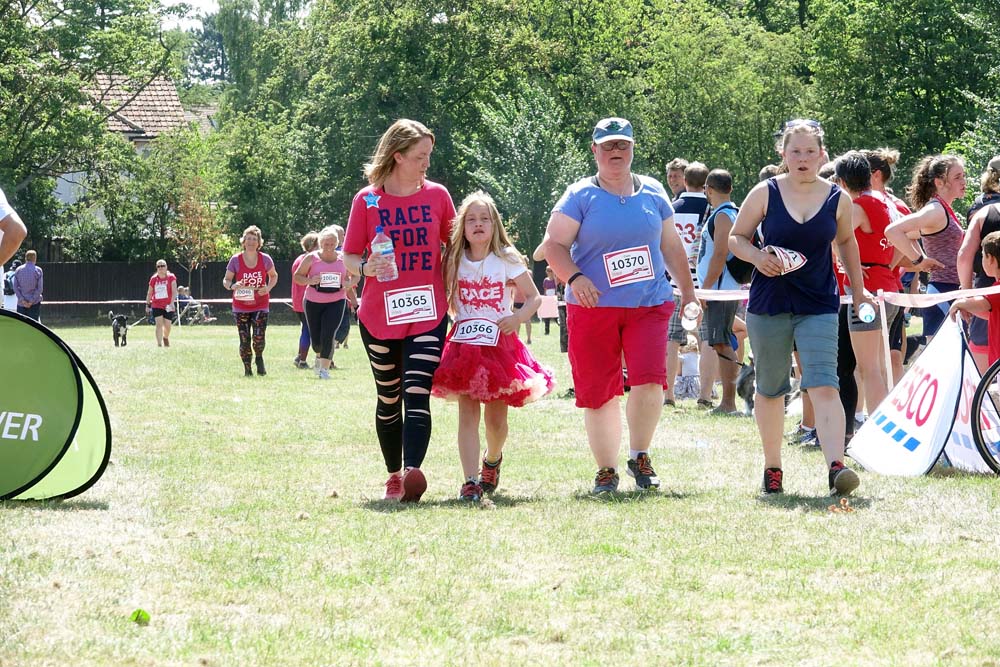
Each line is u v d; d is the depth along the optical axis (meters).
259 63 102.88
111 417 16.88
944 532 8.66
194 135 85.12
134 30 74.69
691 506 9.95
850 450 12.24
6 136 69.88
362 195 10.81
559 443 14.80
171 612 6.51
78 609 6.42
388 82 82.12
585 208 11.02
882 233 13.76
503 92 85.00
